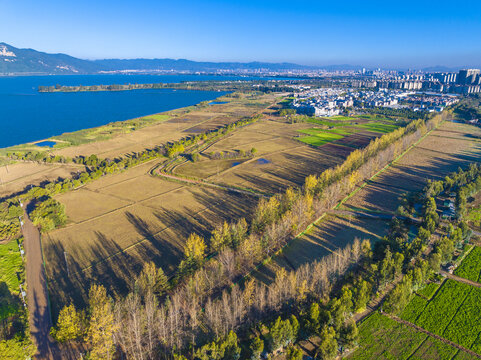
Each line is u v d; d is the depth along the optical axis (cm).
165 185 19338
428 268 10562
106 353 7506
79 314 8475
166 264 11781
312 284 9388
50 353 8119
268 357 7912
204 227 14438
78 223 14738
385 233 14038
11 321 9000
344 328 8131
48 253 12438
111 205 16612
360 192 18575
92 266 11650
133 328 7669
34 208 15925
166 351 7956
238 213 15800
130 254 12381
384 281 9944
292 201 14562
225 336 7725
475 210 16188
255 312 8788
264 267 11631
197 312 8700
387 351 8131
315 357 7862
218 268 10212
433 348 8250
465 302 9931
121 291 10350
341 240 13475
